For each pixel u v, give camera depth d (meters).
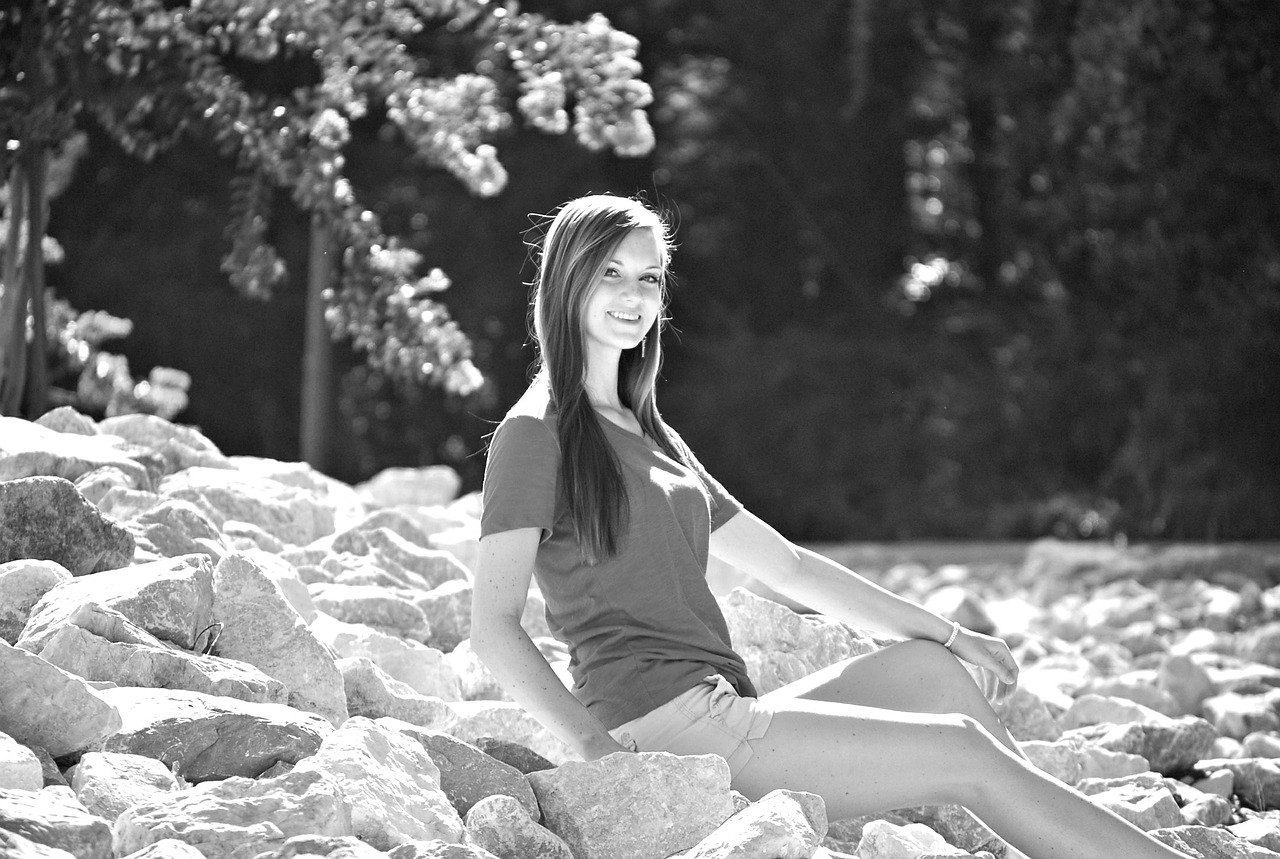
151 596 6.58
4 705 5.58
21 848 4.69
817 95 42.38
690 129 42.44
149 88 12.80
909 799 6.27
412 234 39.62
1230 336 30.83
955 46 39.03
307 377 32.75
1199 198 30.44
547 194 40.22
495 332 40.44
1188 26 29.50
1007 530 36.72
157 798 5.22
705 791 5.95
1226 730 10.28
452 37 29.27
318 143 12.95
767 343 41.66
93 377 14.92
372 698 7.23
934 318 41.38
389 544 9.78
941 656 6.97
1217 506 30.75
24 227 12.86
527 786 6.14
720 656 6.56
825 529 40.53
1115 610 16.42
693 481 6.82
